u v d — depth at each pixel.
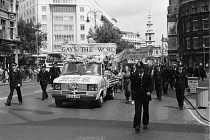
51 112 11.38
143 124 8.49
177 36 72.25
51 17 96.19
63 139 7.02
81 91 12.24
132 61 24.64
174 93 20.62
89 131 7.96
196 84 19.80
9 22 48.69
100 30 56.59
